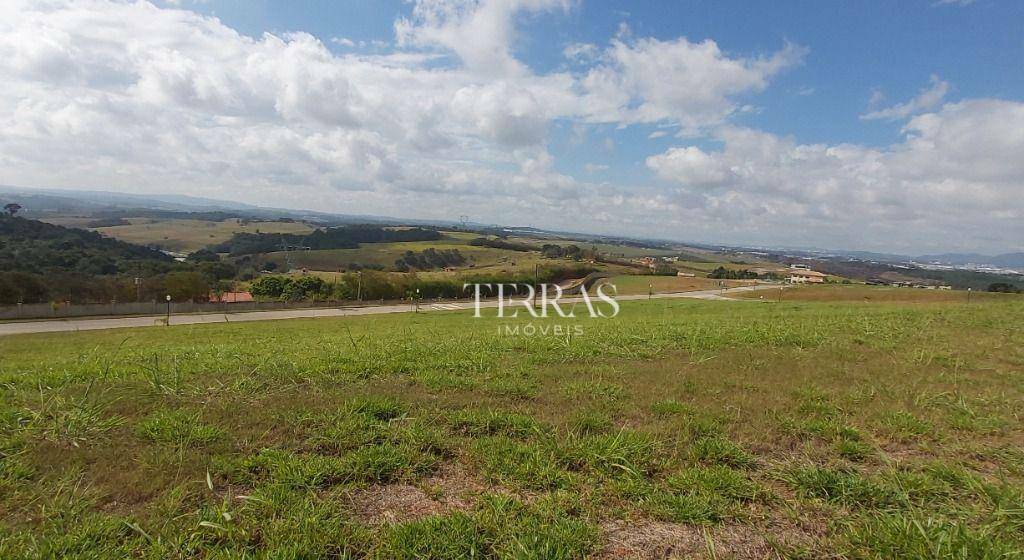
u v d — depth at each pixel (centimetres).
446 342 1108
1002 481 419
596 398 638
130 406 565
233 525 342
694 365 848
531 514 366
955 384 733
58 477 403
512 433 513
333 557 320
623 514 373
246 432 494
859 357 926
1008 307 2062
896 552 329
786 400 641
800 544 343
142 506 369
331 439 477
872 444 504
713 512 374
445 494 398
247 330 2720
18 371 796
